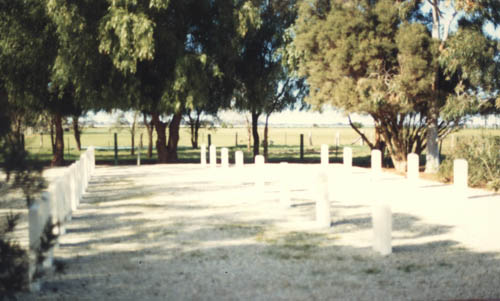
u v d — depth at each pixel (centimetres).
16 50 1998
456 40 1611
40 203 514
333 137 6219
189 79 2039
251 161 2645
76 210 1020
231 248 682
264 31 2470
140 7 1925
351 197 1187
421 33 1672
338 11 1752
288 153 3431
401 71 1678
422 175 1808
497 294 484
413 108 1827
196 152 3609
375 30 1730
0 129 479
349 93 1731
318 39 1788
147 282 533
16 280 452
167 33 2044
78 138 3366
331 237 748
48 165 516
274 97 2686
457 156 1527
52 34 2033
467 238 741
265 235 764
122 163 2588
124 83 2097
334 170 1936
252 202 1110
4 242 454
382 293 491
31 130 638
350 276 550
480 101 1677
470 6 1575
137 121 3188
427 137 1891
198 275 557
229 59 2266
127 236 766
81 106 2233
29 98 2100
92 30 1966
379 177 1526
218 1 2212
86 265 601
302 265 595
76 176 1074
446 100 1764
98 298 482
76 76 1950
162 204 1091
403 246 692
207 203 1099
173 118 2556
